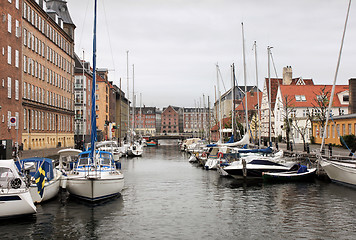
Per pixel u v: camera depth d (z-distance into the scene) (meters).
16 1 44.97
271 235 17.55
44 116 57.06
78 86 85.50
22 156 40.03
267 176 33.28
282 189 29.59
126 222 19.70
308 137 68.12
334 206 23.17
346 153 40.00
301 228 18.62
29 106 49.97
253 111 88.06
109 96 110.75
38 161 25.30
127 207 23.06
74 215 20.88
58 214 21.00
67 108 71.50
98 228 18.53
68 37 71.75
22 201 18.53
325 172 34.09
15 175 20.19
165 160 61.22
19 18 45.94
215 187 31.06
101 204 23.75
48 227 18.53
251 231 18.19
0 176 19.98
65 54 70.19
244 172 34.53
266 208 22.98
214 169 44.56
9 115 42.69
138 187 31.22
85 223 19.36
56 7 74.50
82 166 26.23
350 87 61.19
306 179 33.91
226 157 42.72
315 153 36.62
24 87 48.47
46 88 58.28
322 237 17.23
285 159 40.19
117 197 25.88
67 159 32.12
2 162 20.38
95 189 23.16
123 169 46.06
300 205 23.62
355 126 46.59
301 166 34.41
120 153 66.25
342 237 17.22
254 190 29.39
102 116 96.88
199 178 36.88
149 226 19.03
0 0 40.44
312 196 26.41
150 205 23.84
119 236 17.36
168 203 24.53
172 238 17.12
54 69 62.91
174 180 35.47
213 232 18.05
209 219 20.44
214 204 24.25
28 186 21.44
